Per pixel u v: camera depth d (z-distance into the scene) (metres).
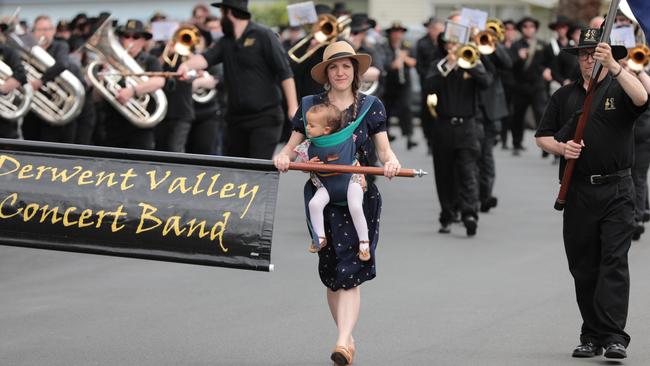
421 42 36.94
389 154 14.02
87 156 14.12
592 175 14.74
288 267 20.97
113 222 13.91
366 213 14.20
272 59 22.70
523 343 15.59
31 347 15.34
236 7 22.53
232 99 23.00
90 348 15.30
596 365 14.47
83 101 27.78
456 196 25.42
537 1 71.94
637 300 18.22
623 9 16.95
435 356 14.90
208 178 13.91
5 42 27.22
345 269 13.98
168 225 13.84
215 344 15.51
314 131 13.89
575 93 15.02
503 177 36.81
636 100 14.29
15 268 20.70
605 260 14.68
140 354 15.01
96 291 18.83
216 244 13.76
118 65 26.75
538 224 26.72
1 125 26.72
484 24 26.61
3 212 14.03
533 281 19.81
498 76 28.22
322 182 14.02
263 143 22.98
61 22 35.25
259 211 13.75
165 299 18.27
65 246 13.98
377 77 29.22
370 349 15.24
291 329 16.34
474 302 18.08
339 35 25.05
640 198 24.12
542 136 15.26
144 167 14.02
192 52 27.09
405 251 22.86
